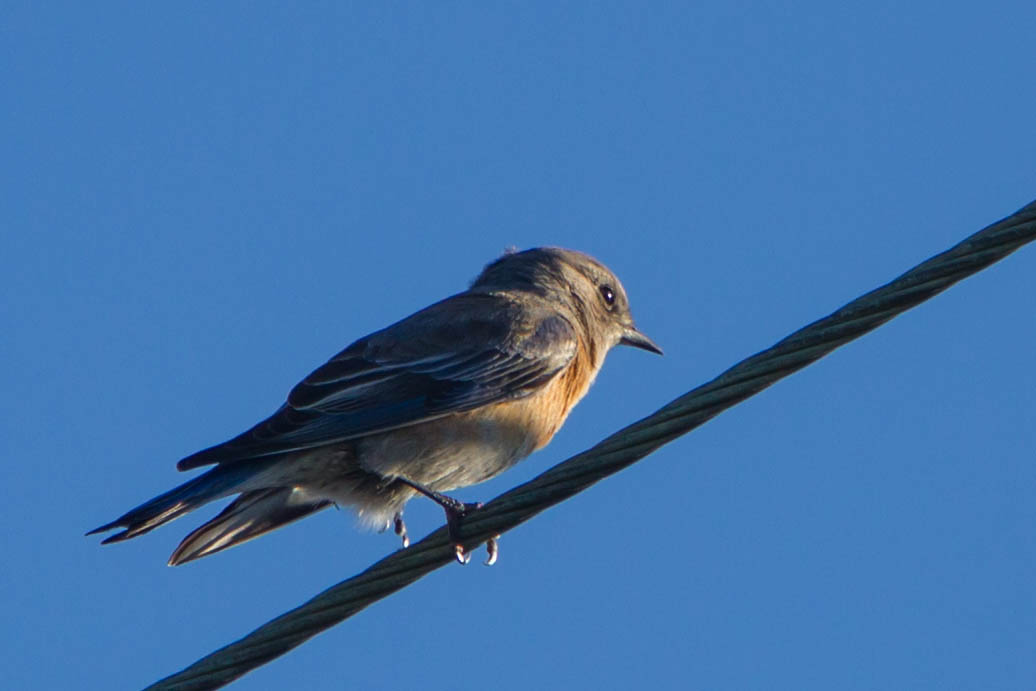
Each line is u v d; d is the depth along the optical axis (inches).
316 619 395.5
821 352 348.8
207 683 393.7
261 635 393.7
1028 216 323.9
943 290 336.2
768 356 354.6
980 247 329.1
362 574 399.2
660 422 369.1
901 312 340.5
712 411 361.7
